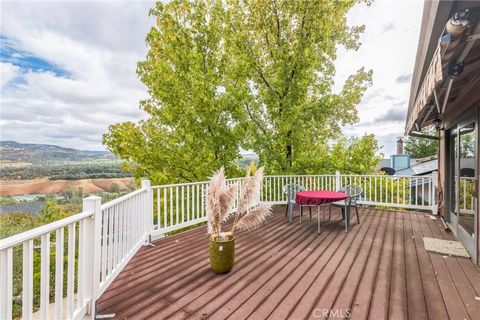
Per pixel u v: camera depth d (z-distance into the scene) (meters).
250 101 9.78
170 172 9.73
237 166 10.39
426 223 5.56
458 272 3.13
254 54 9.81
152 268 3.24
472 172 3.73
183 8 9.11
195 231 5.02
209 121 8.95
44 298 1.75
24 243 1.60
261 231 4.96
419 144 27.59
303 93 9.27
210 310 2.33
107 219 2.74
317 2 8.54
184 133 9.30
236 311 2.31
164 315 2.25
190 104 8.98
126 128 10.20
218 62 9.59
